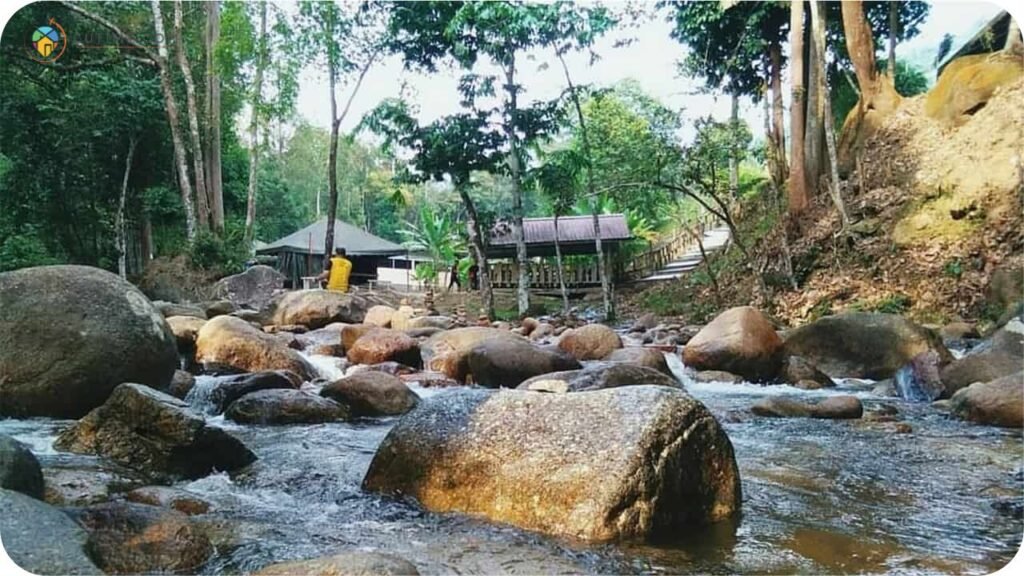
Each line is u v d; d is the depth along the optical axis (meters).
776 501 3.20
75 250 20.89
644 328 12.73
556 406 3.04
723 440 3.04
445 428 3.16
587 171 17.58
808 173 15.32
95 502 2.86
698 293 16.45
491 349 6.50
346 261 14.31
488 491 2.88
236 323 6.82
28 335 4.70
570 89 16.03
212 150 20.94
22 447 2.79
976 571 2.45
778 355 7.26
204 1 21.62
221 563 2.39
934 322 10.30
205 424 3.57
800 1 14.85
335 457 3.86
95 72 19.02
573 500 2.70
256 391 5.14
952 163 12.39
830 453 4.11
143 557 2.29
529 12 14.66
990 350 6.04
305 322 10.82
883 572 2.44
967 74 13.44
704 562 2.49
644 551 2.56
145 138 20.28
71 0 18.98
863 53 15.53
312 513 2.93
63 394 4.64
